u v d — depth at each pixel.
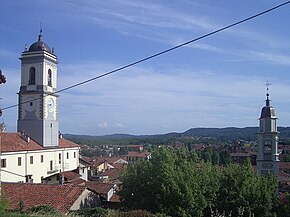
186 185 31.78
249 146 166.75
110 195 41.00
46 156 56.84
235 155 109.00
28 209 25.69
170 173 32.59
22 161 50.41
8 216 19.17
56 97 59.69
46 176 56.38
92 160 102.94
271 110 51.53
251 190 35.19
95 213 26.30
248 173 36.84
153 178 33.28
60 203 28.92
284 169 77.06
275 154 50.53
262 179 37.31
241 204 34.41
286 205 35.62
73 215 24.30
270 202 35.38
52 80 58.50
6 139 49.94
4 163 46.47
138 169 34.69
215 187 34.81
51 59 57.91
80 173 68.19
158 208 31.42
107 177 72.19
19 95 56.75
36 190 31.31
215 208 33.78
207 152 101.94
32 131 56.28
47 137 57.16
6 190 31.23
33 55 56.09
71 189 31.45
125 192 34.19
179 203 31.31
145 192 33.12
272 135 50.72
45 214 22.80
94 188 40.91
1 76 15.52
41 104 55.81
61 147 61.50
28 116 56.53
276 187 38.53
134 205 32.69
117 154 186.38
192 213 31.55
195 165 38.25
